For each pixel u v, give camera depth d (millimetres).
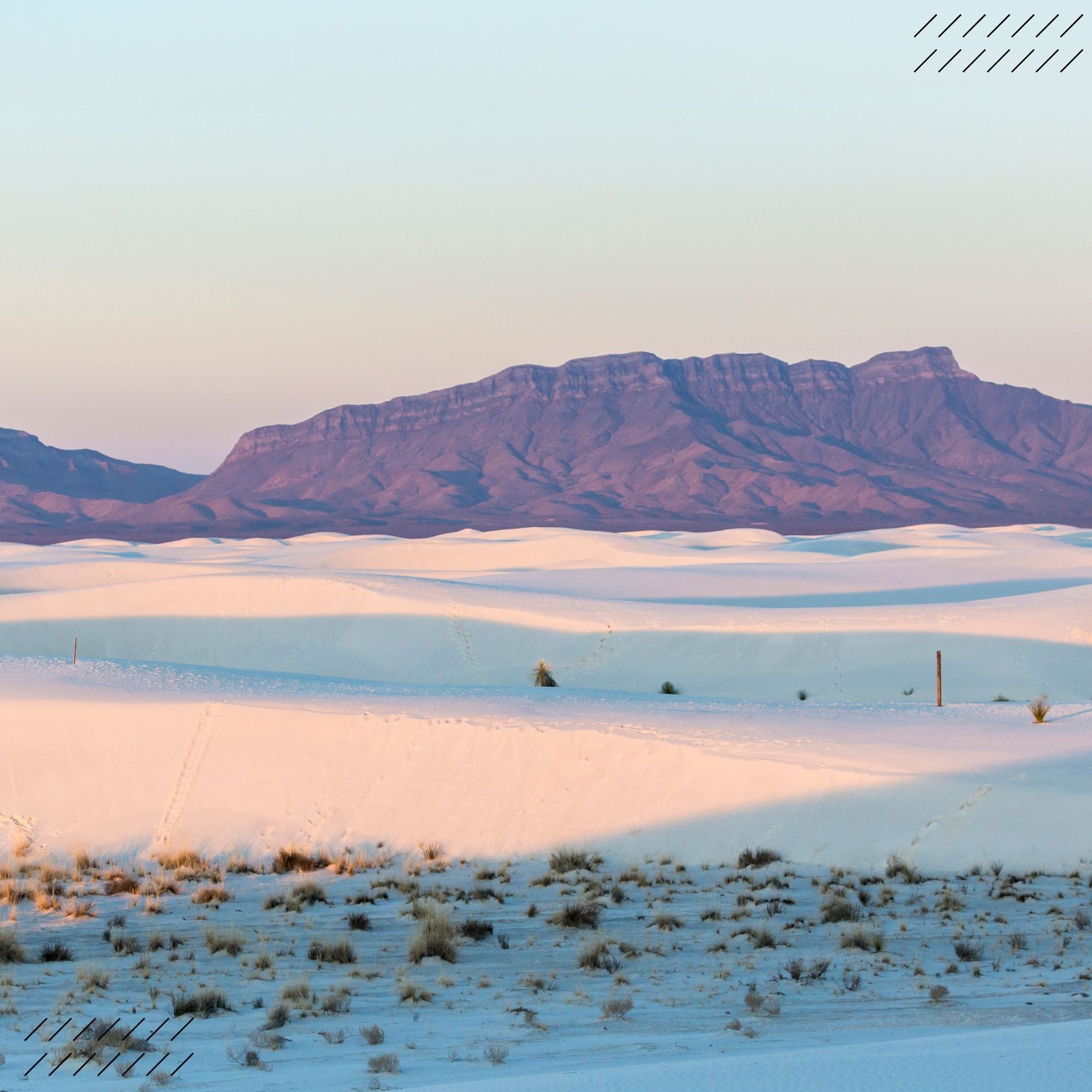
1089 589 87500
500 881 33625
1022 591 113438
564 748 41594
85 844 40438
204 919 29156
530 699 51281
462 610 92062
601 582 124375
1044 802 33750
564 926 27250
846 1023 17969
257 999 20938
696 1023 18438
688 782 38656
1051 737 42438
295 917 29234
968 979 21266
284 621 97500
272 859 38375
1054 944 24141
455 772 41719
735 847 35125
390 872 35750
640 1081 12195
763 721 45844
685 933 26250
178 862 37906
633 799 38469
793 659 76438
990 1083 11180
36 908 30859
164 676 55594
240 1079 15562
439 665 86500
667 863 35031
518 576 133125
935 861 32688
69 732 45938
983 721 46500
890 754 39188
